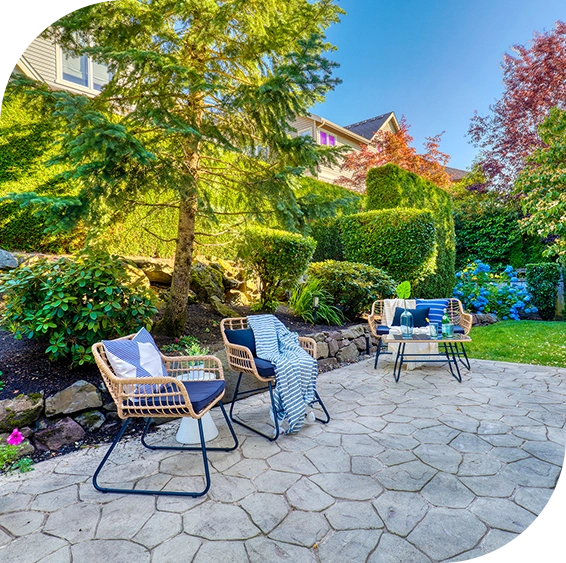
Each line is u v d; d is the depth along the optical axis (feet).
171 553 4.92
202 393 7.22
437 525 5.38
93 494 6.33
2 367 9.14
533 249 34.58
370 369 14.69
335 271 18.42
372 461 7.27
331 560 4.76
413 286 22.25
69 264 9.97
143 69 9.72
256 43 11.28
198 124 11.15
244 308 17.60
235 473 6.92
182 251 12.55
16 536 5.27
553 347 17.30
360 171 39.65
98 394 8.91
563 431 8.47
